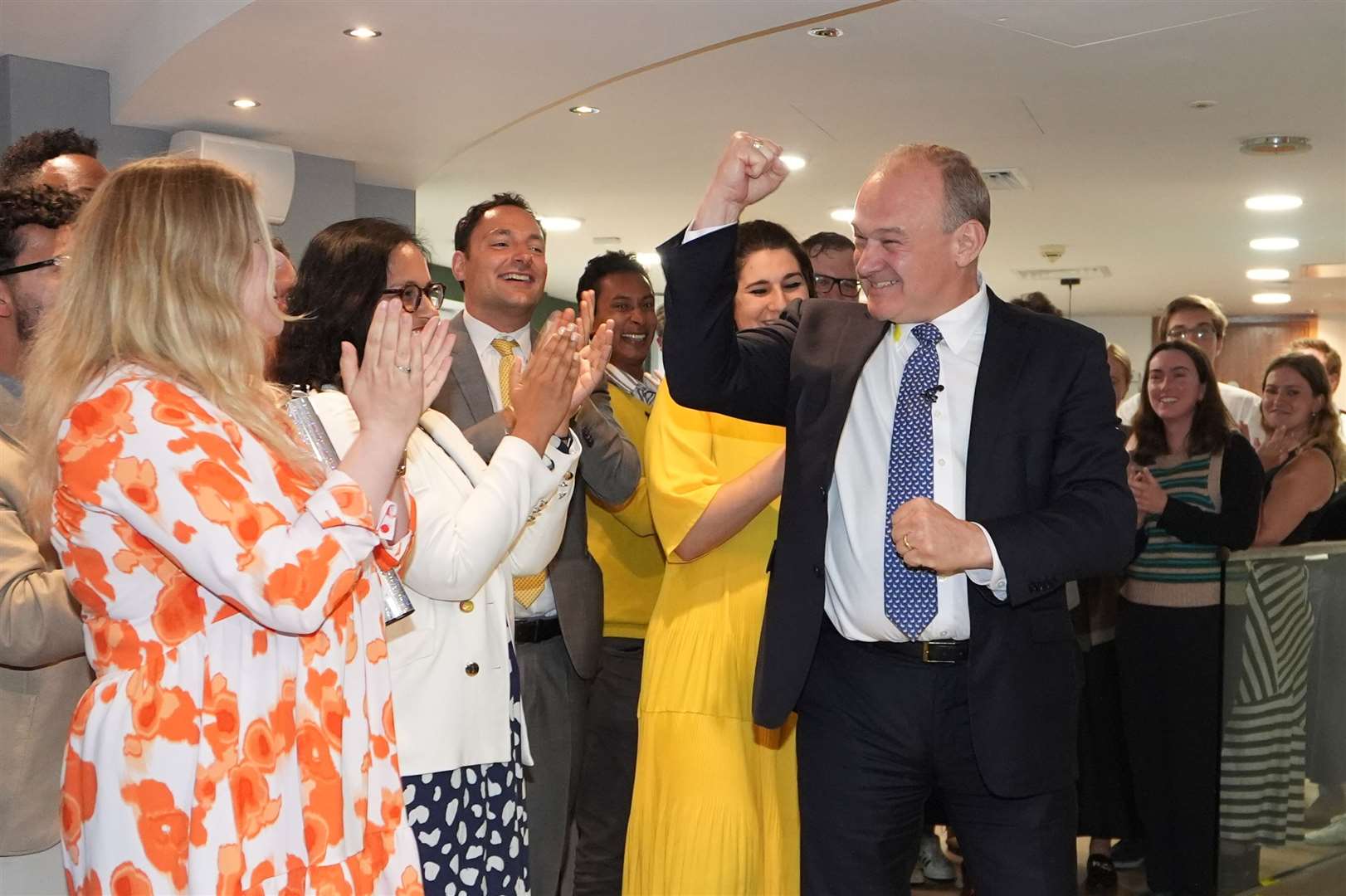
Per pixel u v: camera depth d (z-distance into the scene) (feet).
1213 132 16.35
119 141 14.64
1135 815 12.78
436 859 6.32
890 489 6.70
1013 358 6.63
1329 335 33.27
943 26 12.21
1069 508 6.29
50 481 4.91
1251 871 11.66
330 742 4.91
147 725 4.62
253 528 4.61
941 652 6.60
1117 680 12.81
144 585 4.69
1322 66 13.42
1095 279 28.37
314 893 4.80
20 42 13.57
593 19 10.93
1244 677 11.52
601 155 17.94
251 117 14.40
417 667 6.33
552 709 8.67
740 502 7.74
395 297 6.50
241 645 4.78
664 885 7.82
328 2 10.43
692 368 6.64
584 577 8.83
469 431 7.91
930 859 12.71
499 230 9.23
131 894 4.58
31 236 6.19
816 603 6.73
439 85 13.09
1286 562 11.94
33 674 5.94
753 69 13.76
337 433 6.25
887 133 16.67
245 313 5.01
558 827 8.65
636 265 11.10
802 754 7.06
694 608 8.02
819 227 23.61
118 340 4.78
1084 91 14.57
